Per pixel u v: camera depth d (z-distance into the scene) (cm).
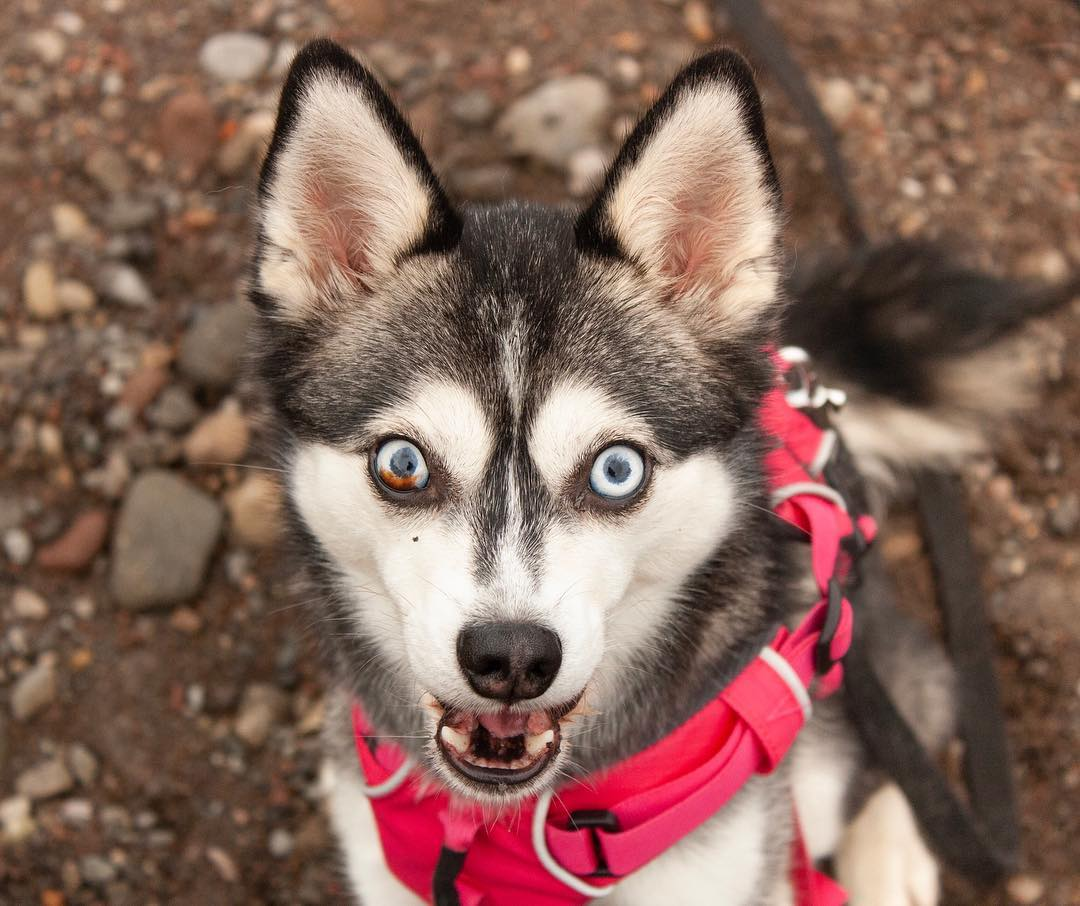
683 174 45
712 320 46
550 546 42
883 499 67
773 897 50
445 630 42
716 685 47
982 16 85
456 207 48
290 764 64
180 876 62
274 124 44
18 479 68
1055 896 62
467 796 44
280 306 46
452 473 43
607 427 43
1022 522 69
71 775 63
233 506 68
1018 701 66
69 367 70
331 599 48
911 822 61
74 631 66
